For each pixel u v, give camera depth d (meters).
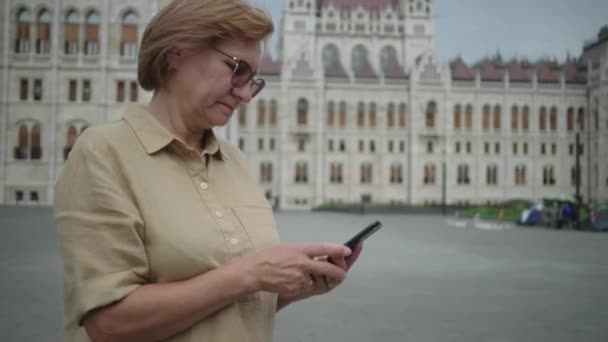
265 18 2.56
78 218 2.29
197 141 2.77
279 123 100.81
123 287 2.21
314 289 2.70
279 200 100.25
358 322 10.54
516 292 14.09
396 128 102.88
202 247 2.42
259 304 2.65
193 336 2.35
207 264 2.42
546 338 9.47
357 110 102.62
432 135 102.38
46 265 16.84
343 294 13.57
